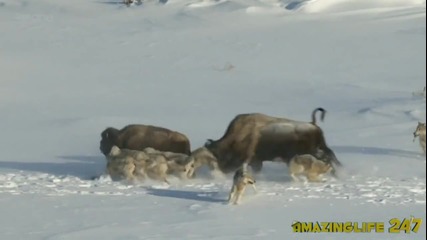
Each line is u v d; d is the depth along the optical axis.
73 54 118.50
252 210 34.78
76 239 29.17
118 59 113.88
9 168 50.34
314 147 46.28
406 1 144.25
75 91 93.88
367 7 142.62
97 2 167.00
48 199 37.78
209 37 126.38
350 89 87.94
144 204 36.50
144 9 154.62
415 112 71.56
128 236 29.52
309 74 98.44
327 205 35.91
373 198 37.81
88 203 36.75
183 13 147.38
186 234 29.80
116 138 49.00
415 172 46.66
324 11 143.25
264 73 100.12
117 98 88.94
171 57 113.31
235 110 79.56
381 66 100.69
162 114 77.94
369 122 69.69
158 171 43.38
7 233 30.17
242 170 36.75
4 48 123.31
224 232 30.12
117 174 43.72
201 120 74.31
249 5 148.25
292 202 36.69
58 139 64.94
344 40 118.00
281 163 49.41
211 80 97.44
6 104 86.69
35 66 110.12
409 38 115.75
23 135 67.69
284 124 46.47
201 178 45.41
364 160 51.00
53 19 149.00
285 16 141.12
